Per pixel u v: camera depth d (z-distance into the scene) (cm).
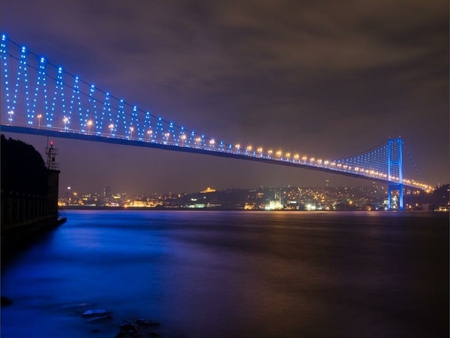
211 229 6078
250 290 1809
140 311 1461
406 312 1510
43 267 2270
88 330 1243
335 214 16675
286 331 1301
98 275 2077
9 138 4669
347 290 1844
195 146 10425
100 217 11350
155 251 3127
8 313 1394
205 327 1313
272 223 8294
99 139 8531
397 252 3231
